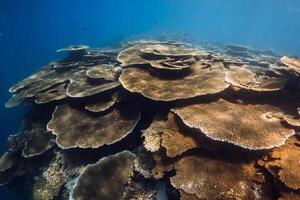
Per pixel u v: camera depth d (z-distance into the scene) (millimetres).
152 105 6234
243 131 4402
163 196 4691
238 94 5730
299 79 5535
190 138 4641
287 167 3885
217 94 5629
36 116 8617
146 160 5203
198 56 7938
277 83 5820
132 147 5949
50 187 6352
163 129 5070
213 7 124688
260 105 5391
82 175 5297
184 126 4895
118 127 6008
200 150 4520
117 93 6809
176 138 4711
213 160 4312
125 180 5129
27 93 8555
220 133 4348
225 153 4387
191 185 3986
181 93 5465
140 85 6027
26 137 8188
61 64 10531
